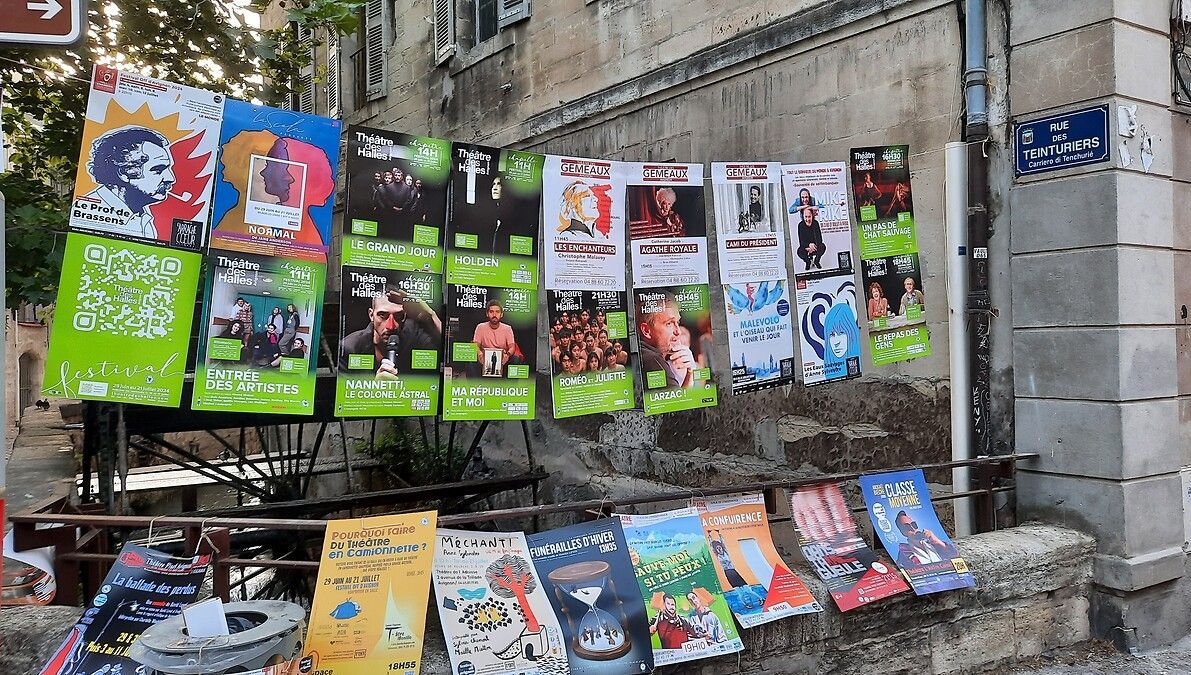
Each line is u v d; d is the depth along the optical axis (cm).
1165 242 416
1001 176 438
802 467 551
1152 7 413
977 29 438
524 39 793
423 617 267
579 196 350
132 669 247
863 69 506
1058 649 400
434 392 322
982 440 441
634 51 671
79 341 264
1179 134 431
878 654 348
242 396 287
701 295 375
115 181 268
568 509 312
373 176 308
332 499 616
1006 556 382
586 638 284
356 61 1130
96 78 264
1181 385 430
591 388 352
